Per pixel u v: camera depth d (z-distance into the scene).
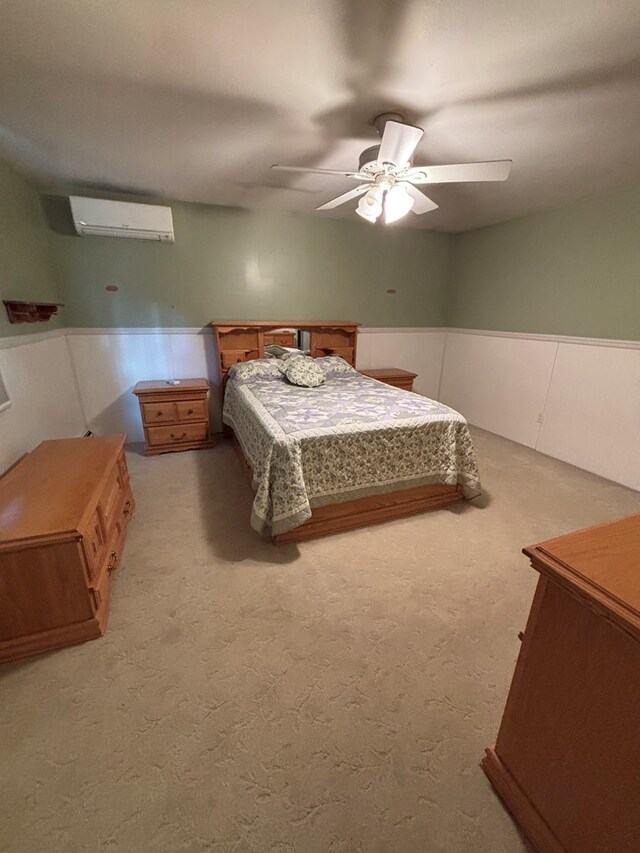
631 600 0.70
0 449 1.93
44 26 1.25
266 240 3.65
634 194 2.70
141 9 1.17
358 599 1.75
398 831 0.98
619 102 1.67
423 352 4.70
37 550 1.35
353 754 1.14
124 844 0.94
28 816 0.99
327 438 2.08
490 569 1.96
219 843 0.95
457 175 1.88
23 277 2.53
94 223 2.91
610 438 3.00
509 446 3.74
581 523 2.39
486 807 1.02
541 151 2.19
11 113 1.81
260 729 1.21
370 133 2.00
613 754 0.75
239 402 2.91
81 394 3.41
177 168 2.52
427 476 2.40
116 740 1.17
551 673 0.87
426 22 1.21
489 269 4.02
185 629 1.57
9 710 1.25
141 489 2.75
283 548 2.11
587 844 0.82
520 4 1.13
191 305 3.58
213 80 1.55
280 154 2.29
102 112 1.80
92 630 1.50
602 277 2.97
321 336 4.04
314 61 1.42
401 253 4.23
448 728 1.22
